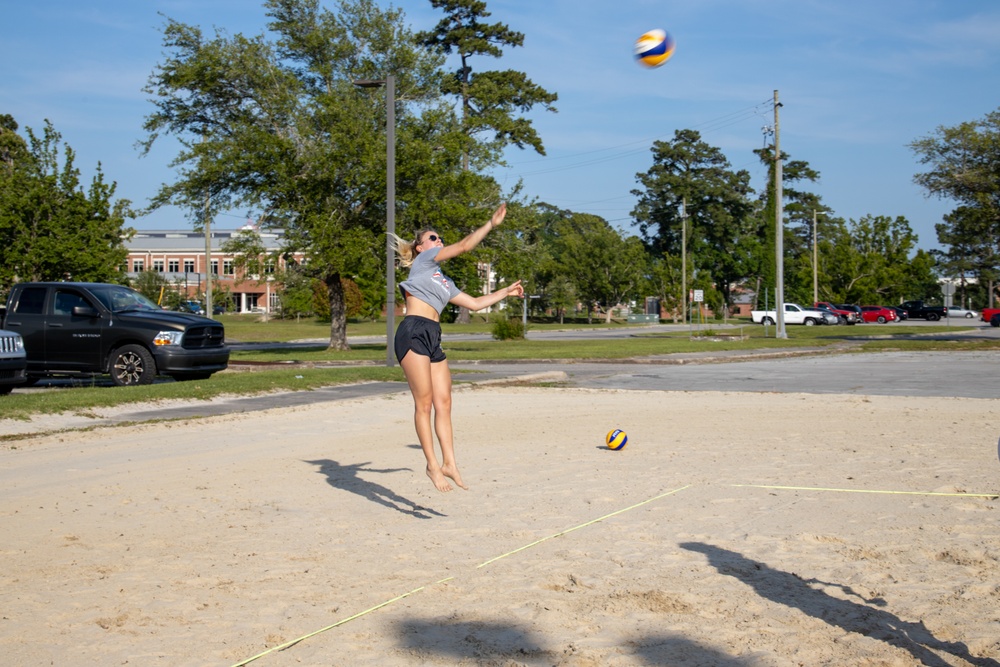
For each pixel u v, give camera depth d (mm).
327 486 8797
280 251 35844
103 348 18875
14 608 5195
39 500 8180
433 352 7285
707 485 8531
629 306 100000
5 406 14062
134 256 105312
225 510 7750
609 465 9750
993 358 31234
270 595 5402
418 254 7512
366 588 5523
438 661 4367
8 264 30453
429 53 38031
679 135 106375
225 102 36625
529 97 64688
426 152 34500
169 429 12992
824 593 5371
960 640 4590
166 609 5152
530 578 5691
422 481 9008
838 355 34094
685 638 4641
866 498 7875
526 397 17750
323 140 35562
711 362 30906
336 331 37688
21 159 32719
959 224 48719
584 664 4312
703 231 105750
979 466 9352
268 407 15711
